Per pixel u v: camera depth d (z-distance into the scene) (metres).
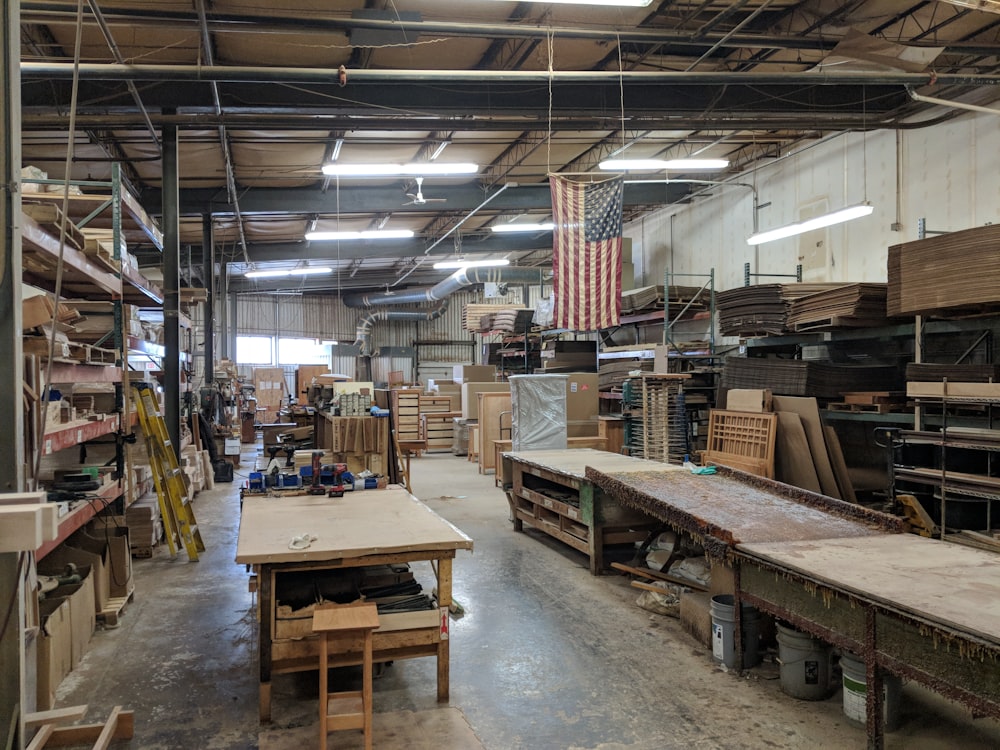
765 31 8.47
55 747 3.10
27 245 3.98
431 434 16.70
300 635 3.44
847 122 9.91
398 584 4.07
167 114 8.60
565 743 3.21
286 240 17.81
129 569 5.35
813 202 11.84
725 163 10.18
